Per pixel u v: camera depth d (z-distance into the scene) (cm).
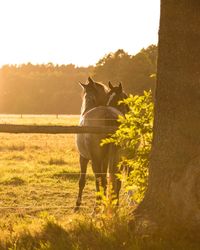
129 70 6619
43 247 725
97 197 1107
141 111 918
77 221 820
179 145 785
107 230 769
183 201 752
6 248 755
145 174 898
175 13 794
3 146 2891
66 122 6131
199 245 714
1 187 1565
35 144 3091
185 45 789
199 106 784
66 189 1562
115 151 1095
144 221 764
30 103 16675
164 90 805
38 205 1314
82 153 1231
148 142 909
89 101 1295
